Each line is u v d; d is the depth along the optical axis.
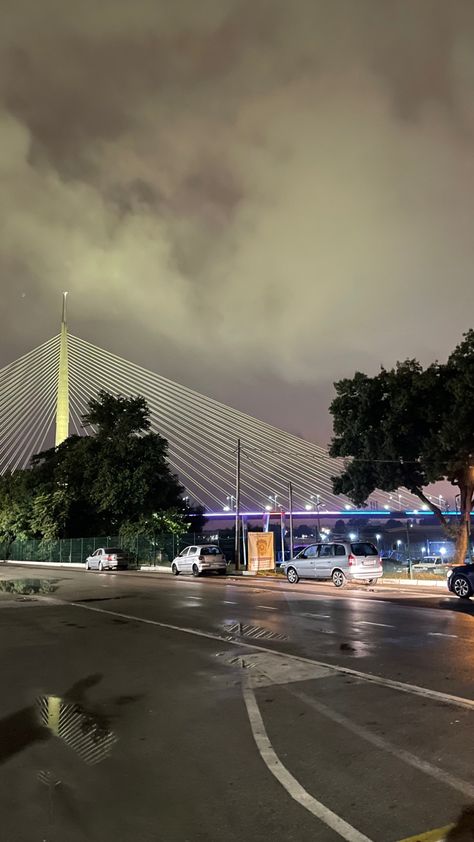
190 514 68.19
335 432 33.78
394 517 88.00
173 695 8.14
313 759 5.69
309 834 4.30
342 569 24.62
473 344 28.48
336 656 10.30
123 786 5.20
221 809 4.72
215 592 23.19
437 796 4.84
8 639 13.13
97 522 58.22
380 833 4.29
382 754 5.75
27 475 64.31
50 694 8.36
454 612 15.79
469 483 30.67
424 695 7.72
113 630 14.02
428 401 29.75
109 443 53.19
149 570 43.00
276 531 91.31
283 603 18.75
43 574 39.00
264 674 9.16
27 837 4.34
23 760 5.87
